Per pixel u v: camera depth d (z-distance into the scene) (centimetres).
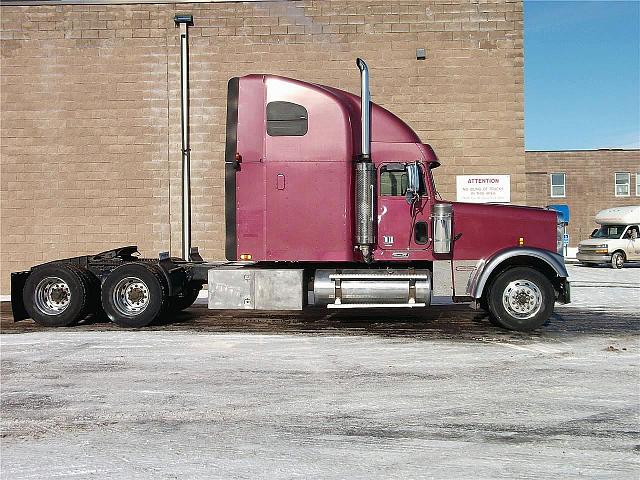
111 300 951
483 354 738
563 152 3794
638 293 1438
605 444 436
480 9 1415
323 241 887
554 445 434
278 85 891
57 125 1450
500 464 400
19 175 1454
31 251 1454
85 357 731
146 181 1451
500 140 1414
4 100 1452
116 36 1448
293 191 888
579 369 658
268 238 891
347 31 1431
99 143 1450
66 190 1452
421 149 905
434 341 824
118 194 1453
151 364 691
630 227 2547
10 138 1452
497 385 593
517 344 802
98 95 1452
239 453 421
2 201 1454
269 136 888
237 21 1442
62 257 1452
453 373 642
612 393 564
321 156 884
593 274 2102
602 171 3769
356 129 902
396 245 903
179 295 1010
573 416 498
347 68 1432
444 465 399
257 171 890
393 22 1425
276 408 523
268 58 1440
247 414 507
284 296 911
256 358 721
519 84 1412
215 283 926
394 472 388
